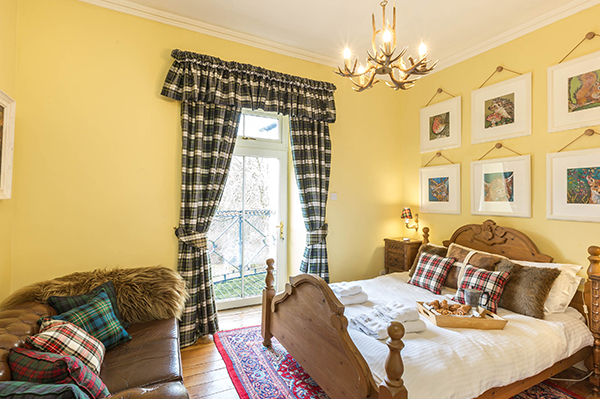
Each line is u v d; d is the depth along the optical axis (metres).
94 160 2.59
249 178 3.73
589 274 2.25
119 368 1.69
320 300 1.82
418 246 3.76
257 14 2.82
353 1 2.61
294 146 3.38
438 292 2.76
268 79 3.19
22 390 0.95
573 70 2.59
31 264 2.38
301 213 3.68
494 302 2.36
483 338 1.86
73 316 1.79
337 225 3.79
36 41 2.40
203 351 2.65
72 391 0.95
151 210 2.80
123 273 2.39
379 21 2.91
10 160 2.12
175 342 2.03
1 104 2.00
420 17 2.82
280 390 2.08
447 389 1.48
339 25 2.99
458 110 3.52
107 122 2.63
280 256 3.93
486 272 2.53
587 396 2.09
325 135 3.58
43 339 1.49
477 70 3.35
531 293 2.29
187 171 2.86
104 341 1.84
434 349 1.69
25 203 2.36
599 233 2.44
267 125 3.82
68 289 2.11
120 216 2.68
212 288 2.97
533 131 2.86
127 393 1.23
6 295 2.24
